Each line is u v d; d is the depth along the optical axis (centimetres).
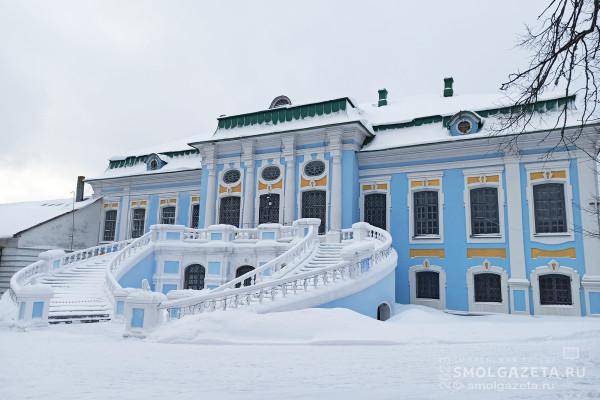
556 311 2052
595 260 2009
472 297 2242
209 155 2873
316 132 2583
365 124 2508
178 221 3127
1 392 582
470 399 528
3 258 2897
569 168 2123
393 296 1892
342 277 1647
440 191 2408
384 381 641
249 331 1170
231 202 2822
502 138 2214
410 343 1084
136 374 706
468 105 2656
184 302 1342
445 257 2339
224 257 2273
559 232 2127
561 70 713
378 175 2566
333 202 2488
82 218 3278
